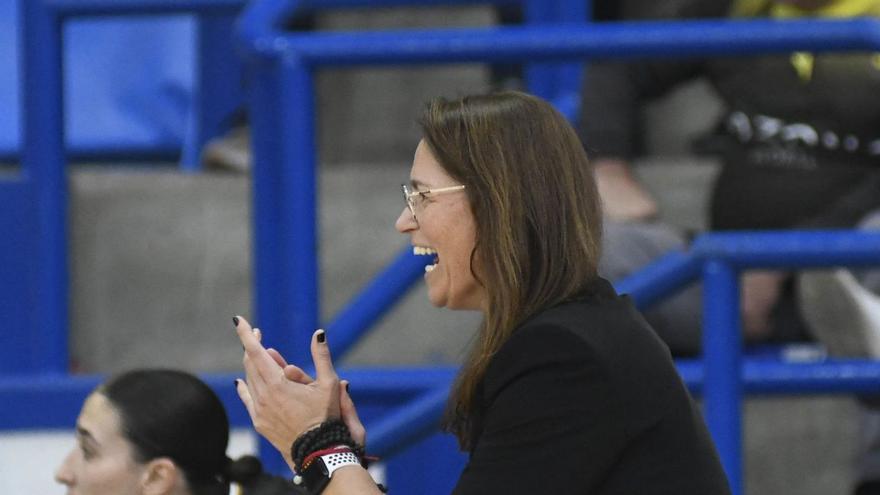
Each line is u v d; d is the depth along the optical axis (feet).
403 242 48.47
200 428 30.96
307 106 36.40
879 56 42.93
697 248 31.99
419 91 55.88
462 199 23.81
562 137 24.08
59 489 44.06
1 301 45.98
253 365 25.14
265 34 36.76
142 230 48.67
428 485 42.39
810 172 43.65
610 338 23.09
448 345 47.67
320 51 36.27
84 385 43.98
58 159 45.60
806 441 48.49
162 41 58.75
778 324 45.68
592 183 24.23
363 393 38.52
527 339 23.07
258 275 38.32
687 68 45.39
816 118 43.57
